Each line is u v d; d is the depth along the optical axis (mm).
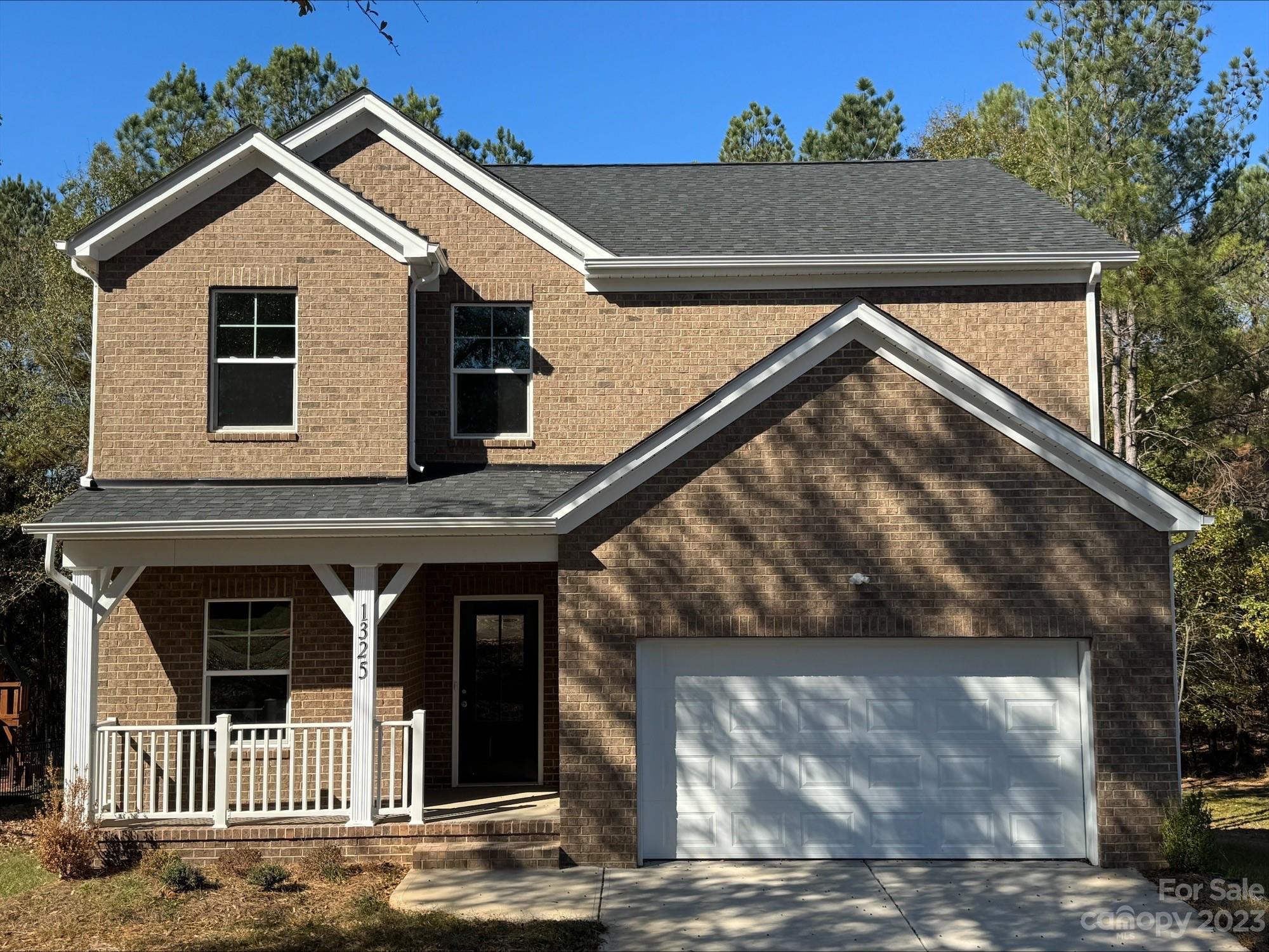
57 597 26453
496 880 11406
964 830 12039
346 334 14062
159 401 13859
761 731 12211
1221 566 22281
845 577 11977
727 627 12016
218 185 14133
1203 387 24297
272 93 35656
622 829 11930
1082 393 15203
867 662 12211
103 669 14070
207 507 12766
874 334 12047
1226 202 24250
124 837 12047
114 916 10398
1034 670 12109
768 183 18750
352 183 15555
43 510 24219
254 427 14008
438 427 15047
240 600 14305
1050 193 24641
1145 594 11742
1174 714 11625
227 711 14227
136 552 12492
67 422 25141
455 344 15391
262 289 14141
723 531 12078
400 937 9547
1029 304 15375
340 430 13977
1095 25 23938
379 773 12641
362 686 12438
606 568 12125
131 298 13953
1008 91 41500
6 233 34750
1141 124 24062
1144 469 25906
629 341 15336
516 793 14406
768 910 10367
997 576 11867
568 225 15242
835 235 15906
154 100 34312
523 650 15562
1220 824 19578
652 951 9312
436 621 15477
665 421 15234
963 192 17875
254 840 12148
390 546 12578
